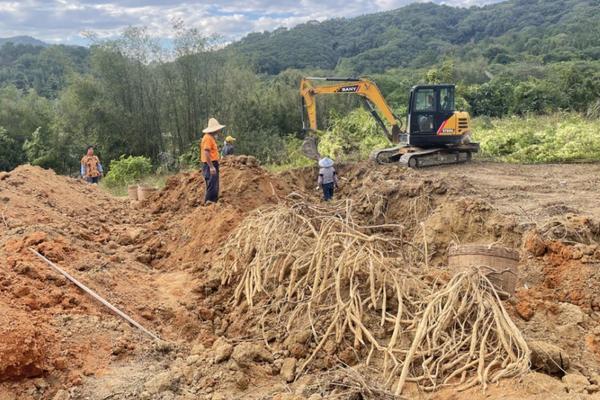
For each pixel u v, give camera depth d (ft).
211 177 33.60
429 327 16.19
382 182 39.06
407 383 15.07
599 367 16.89
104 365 15.71
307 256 19.83
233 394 14.60
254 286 20.52
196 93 92.79
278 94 105.19
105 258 23.95
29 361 14.08
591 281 21.67
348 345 16.72
